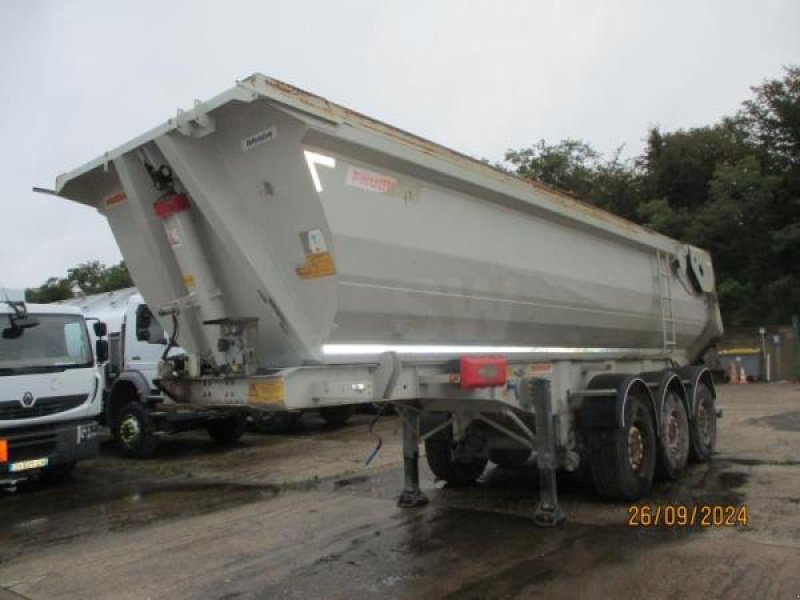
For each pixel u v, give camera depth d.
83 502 7.95
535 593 4.30
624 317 8.55
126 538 6.20
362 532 5.88
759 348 22.97
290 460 10.12
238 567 5.15
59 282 46.53
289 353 4.88
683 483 7.39
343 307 4.64
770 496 6.56
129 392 11.55
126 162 5.11
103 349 9.85
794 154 28.16
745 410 14.06
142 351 11.14
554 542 5.34
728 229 26.44
